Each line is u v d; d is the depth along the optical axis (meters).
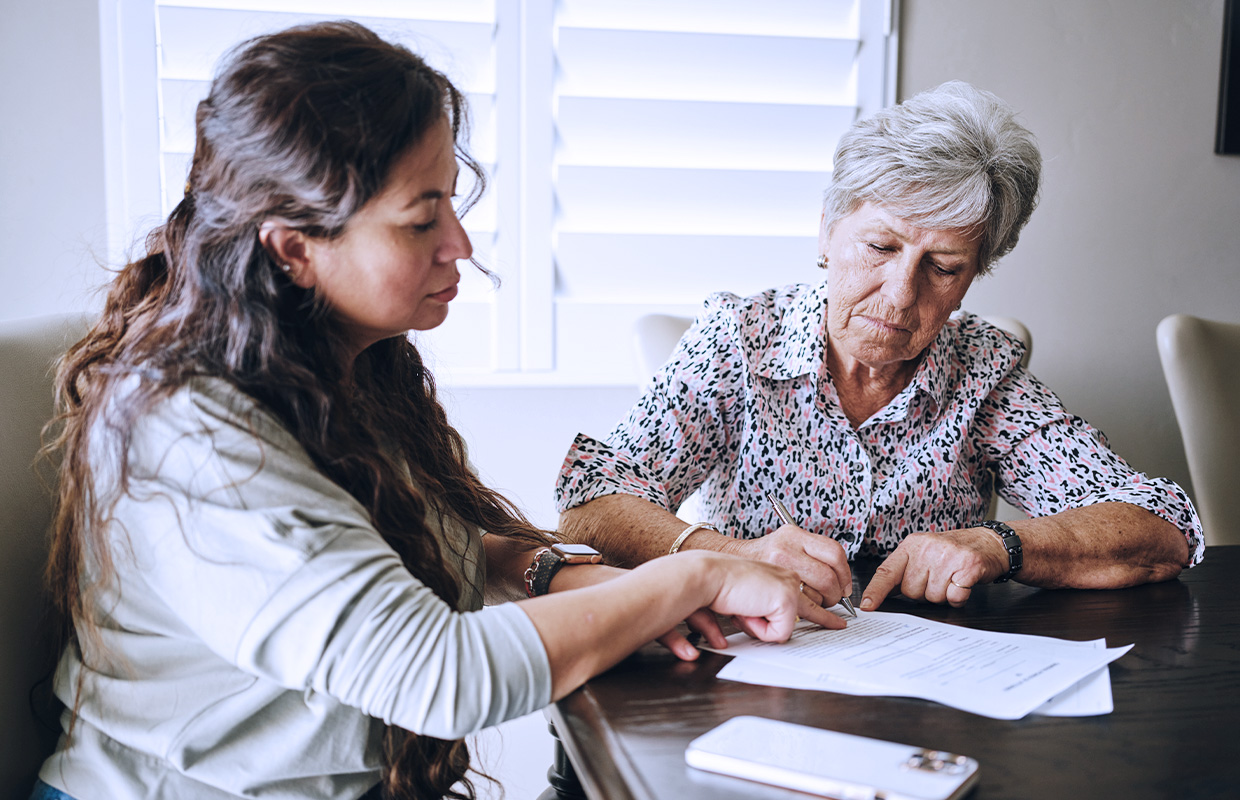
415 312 0.77
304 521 0.65
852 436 1.25
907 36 1.99
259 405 0.69
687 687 0.72
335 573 0.63
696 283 1.97
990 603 0.98
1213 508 1.56
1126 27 2.05
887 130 1.10
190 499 0.63
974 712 0.67
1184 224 2.13
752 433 1.27
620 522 1.08
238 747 0.71
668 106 1.89
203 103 0.73
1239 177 2.14
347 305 0.74
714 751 0.58
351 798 0.76
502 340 1.92
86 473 0.69
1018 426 1.30
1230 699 0.71
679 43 1.88
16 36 1.71
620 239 1.92
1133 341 2.15
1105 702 0.70
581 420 1.99
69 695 0.75
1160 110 2.09
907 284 1.11
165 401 0.66
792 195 1.97
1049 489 1.27
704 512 1.36
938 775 0.55
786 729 0.62
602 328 1.95
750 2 1.91
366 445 0.77
